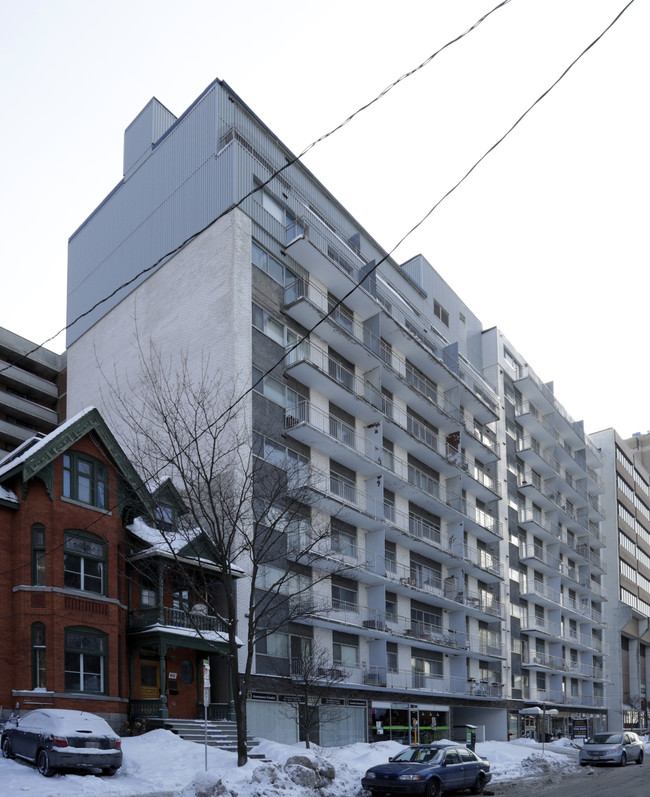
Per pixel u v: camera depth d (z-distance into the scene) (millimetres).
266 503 33969
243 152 39844
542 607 67125
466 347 63219
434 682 47906
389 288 50344
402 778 20484
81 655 26047
